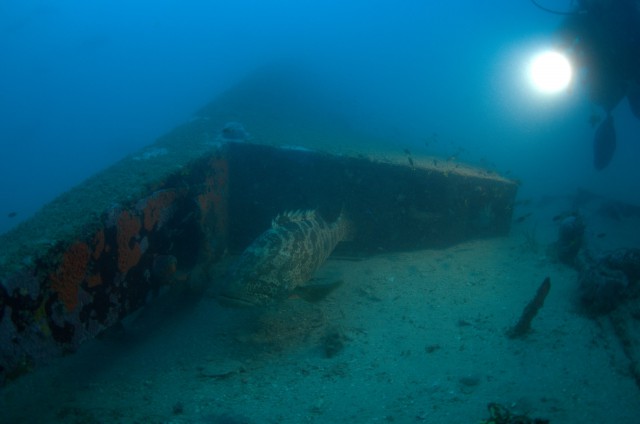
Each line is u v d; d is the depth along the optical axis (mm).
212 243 5059
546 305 4188
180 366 3760
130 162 4422
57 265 2551
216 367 3732
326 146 6145
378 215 6059
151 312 4602
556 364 3156
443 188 6121
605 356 3152
